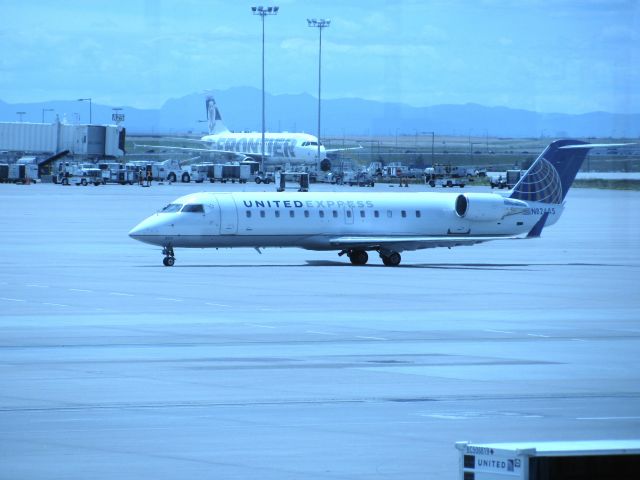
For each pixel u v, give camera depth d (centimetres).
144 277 14200
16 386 6844
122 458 5072
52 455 5116
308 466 4962
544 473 3466
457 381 7181
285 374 7344
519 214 17688
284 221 16262
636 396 6756
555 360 8100
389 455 5181
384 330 9569
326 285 13425
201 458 5088
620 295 12750
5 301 11406
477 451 3544
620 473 3500
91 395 6575
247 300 11681
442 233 17288
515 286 13688
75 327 9525
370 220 16838
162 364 7694
